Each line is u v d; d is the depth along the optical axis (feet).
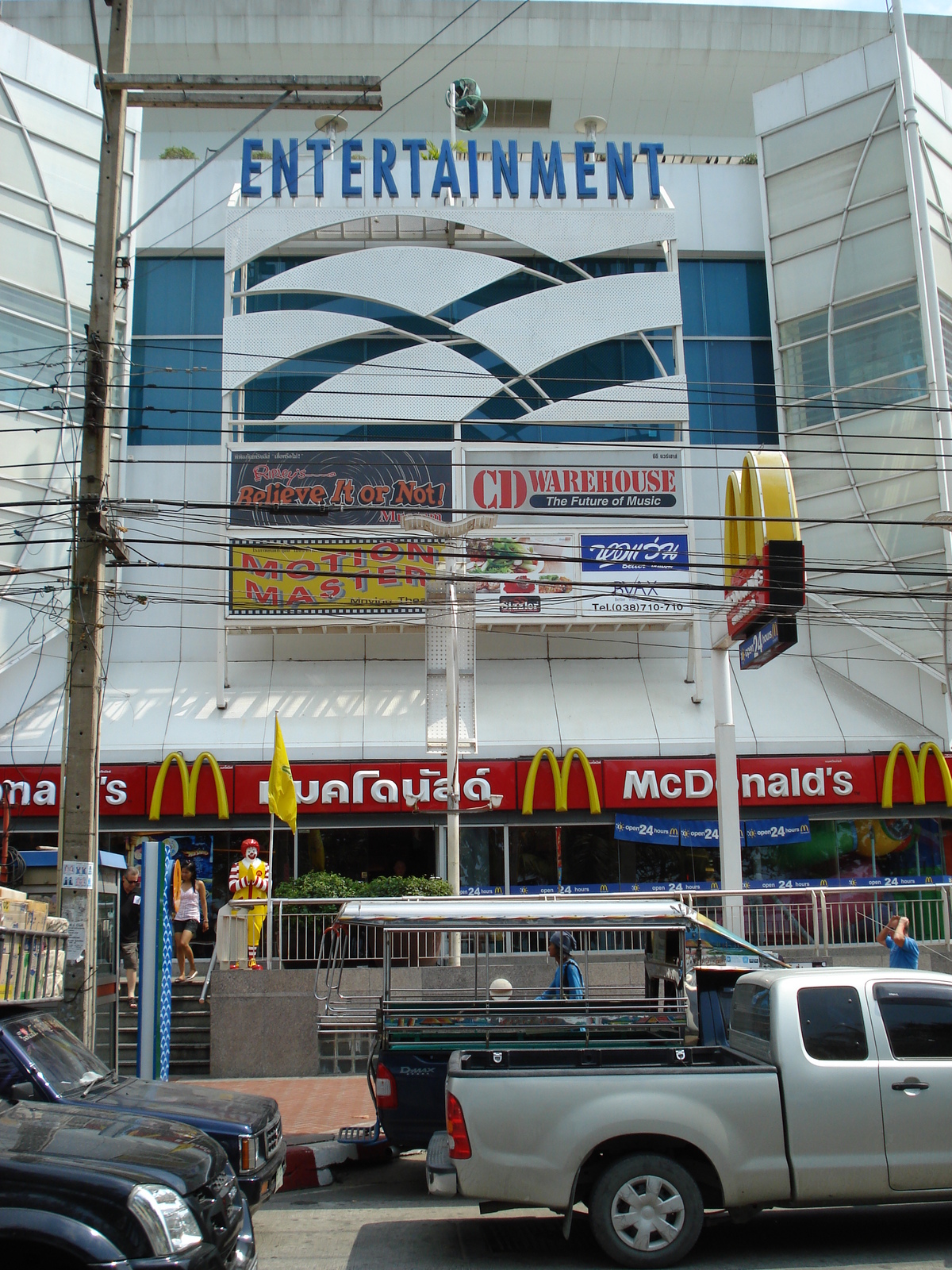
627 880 66.03
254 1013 43.91
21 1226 15.84
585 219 73.26
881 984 22.76
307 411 70.08
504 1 96.99
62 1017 31.76
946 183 74.74
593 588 68.18
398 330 71.31
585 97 99.86
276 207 71.92
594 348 74.08
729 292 78.95
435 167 74.43
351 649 70.69
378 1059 29.71
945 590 67.97
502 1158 21.03
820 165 75.15
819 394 73.15
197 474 73.41
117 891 36.73
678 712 68.28
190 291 76.74
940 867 67.67
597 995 36.09
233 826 63.26
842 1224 24.22
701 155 92.99
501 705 67.92
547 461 69.67
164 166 78.38
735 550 51.11
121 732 65.67
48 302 69.77
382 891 48.34
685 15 98.22
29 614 66.54
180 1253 16.35
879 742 67.31
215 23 96.17
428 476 68.64
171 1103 24.03
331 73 97.71
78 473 68.90
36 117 70.95
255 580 66.90
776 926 46.32
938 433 68.44
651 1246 20.83
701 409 76.48
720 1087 21.43
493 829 66.03
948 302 72.13
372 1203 28.02
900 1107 21.57
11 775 62.23
